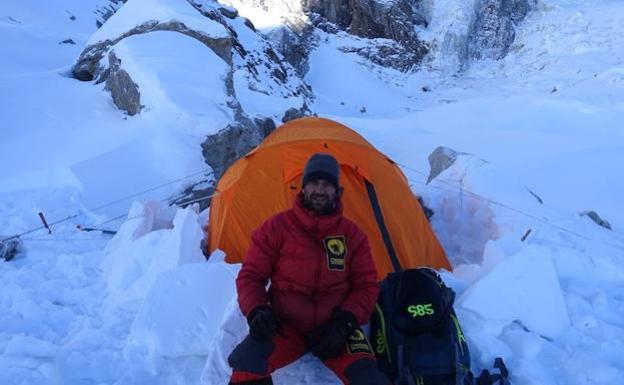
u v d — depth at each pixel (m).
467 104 25.25
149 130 8.77
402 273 3.59
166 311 3.78
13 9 20.08
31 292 4.75
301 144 5.18
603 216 10.60
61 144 8.84
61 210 6.95
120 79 10.18
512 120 22.84
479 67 42.56
